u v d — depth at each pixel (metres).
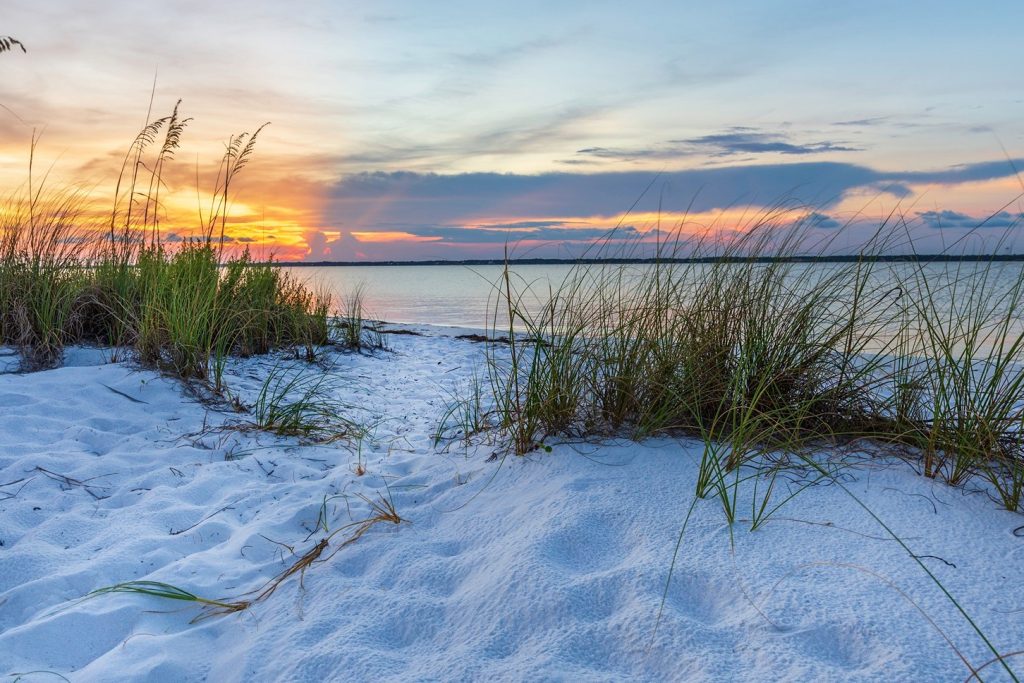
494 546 2.67
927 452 2.93
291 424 5.11
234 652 2.23
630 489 2.93
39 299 6.73
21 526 3.43
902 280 3.56
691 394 3.61
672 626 2.01
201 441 4.73
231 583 2.76
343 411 5.84
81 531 3.35
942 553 2.29
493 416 4.65
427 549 2.77
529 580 2.30
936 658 1.80
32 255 7.12
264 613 2.47
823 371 3.61
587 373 3.81
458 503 3.19
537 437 3.71
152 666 2.15
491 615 2.21
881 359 3.58
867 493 2.75
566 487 3.00
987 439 2.92
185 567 2.88
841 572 2.22
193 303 6.46
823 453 3.19
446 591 2.47
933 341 3.21
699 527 2.57
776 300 3.76
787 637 1.92
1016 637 1.86
